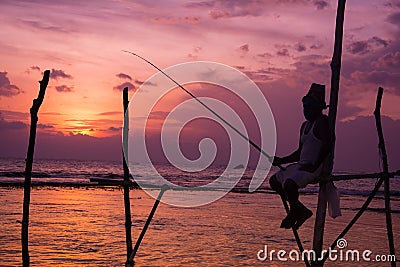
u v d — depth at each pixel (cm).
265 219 1969
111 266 1088
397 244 1484
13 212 1897
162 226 1694
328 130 662
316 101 673
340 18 677
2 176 4797
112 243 1348
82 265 1086
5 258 1105
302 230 1681
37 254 1170
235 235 1550
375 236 1631
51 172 6150
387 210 828
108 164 12531
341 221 2000
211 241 1433
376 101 802
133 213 2031
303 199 3100
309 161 670
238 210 2288
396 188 5209
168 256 1211
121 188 3547
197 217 1970
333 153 674
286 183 665
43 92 782
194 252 1270
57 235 1435
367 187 5316
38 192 2925
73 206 2209
